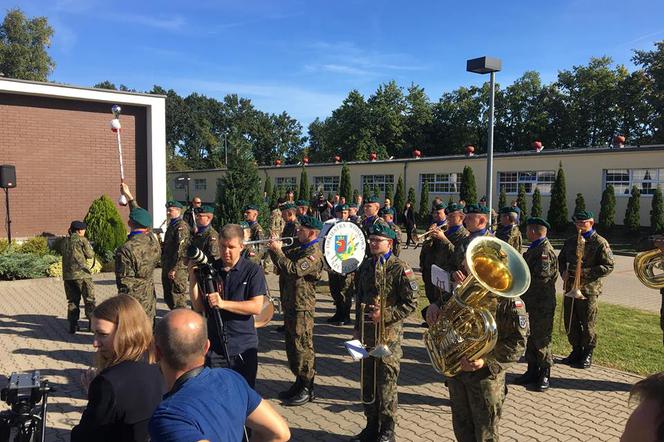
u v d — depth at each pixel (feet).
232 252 13.67
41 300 35.01
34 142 50.47
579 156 82.33
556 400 18.61
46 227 51.37
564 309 22.74
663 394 5.01
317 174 129.59
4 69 148.87
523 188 85.25
